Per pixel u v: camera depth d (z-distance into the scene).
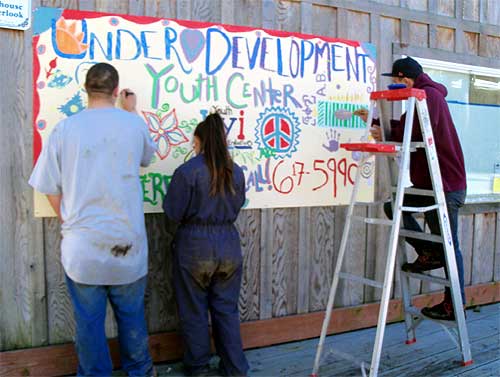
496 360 3.61
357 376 3.35
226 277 3.15
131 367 2.98
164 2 3.32
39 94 3.02
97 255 2.67
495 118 4.88
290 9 3.73
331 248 4.01
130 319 2.91
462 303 3.51
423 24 4.37
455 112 4.65
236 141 3.54
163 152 3.33
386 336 4.03
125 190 2.73
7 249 3.03
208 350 3.22
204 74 3.41
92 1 3.13
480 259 4.82
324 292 4.00
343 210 4.05
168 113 3.32
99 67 2.78
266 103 3.63
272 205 3.70
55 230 3.13
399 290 4.34
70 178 2.66
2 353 3.02
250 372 3.35
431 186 3.55
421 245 3.68
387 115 3.52
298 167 3.78
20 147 3.02
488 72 4.78
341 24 3.94
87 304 2.74
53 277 3.15
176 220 3.08
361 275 4.14
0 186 2.99
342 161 3.96
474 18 4.68
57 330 3.18
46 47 3.03
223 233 3.11
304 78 3.76
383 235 4.21
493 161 4.89
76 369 3.19
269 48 3.62
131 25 3.21
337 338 3.96
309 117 3.80
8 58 2.96
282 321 3.80
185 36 3.35
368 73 4.04
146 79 3.25
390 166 3.57
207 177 3.02
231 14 3.52
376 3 4.08
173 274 3.18
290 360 3.55
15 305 3.07
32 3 2.99
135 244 2.78
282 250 3.81
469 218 4.71
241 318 3.69
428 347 3.82
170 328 3.49
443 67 4.50
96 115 2.71
